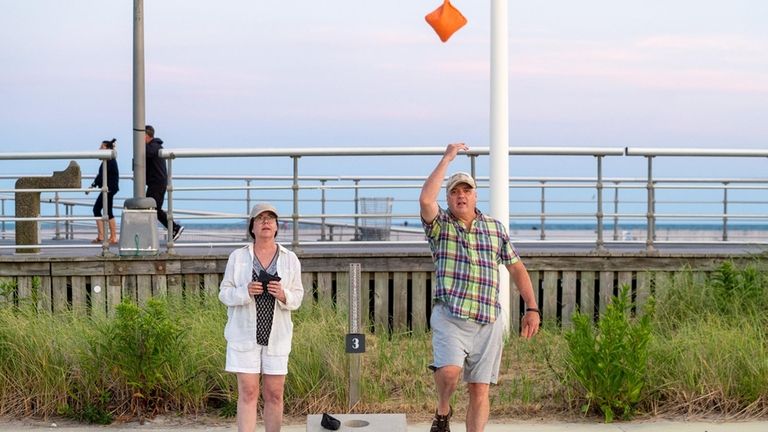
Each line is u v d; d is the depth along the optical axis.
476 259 6.89
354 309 8.61
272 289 6.99
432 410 8.80
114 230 16.20
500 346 6.96
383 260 12.68
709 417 8.59
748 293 11.62
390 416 7.55
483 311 6.84
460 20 7.95
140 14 12.80
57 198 18.34
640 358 8.57
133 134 12.77
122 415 8.66
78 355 8.99
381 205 17.05
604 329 8.76
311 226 20.06
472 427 7.04
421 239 20.27
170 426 8.48
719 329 10.08
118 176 16.09
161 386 8.81
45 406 8.78
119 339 8.77
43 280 12.33
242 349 7.04
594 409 8.73
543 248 15.62
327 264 12.66
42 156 12.41
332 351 9.24
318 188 13.55
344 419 7.50
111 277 12.40
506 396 9.12
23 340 9.15
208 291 12.26
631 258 12.89
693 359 9.02
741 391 8.77
